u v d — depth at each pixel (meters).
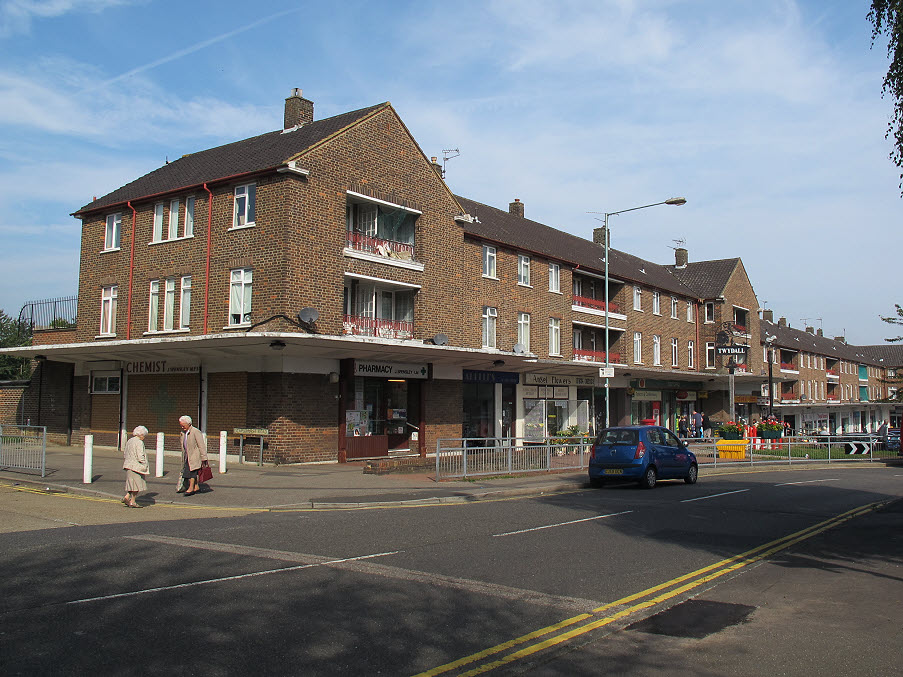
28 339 28.91
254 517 12.48
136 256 25.12
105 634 5.73
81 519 11.81
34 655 5.23
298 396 21.23
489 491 16.42
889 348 100.38
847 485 20.69
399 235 25.08
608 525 11.99
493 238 29.98
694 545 10.38
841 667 5.39
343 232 22.19
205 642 5.59
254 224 21.44
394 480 17.89
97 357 25.42
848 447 34.94
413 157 24.94
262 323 20.67
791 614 6.86
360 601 6.85
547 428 33.72
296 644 5.61
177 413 23.50
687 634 6.18
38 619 6.09
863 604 7.24
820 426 72.81
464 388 29.16
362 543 9.87
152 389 24.48
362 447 22.83
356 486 16.62
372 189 23.22
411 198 24.67
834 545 10.66
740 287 50.97
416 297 24.97
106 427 25.91
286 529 11.00
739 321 52.38
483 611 6.66
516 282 31.62
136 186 27.12
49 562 8.28
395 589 7.34
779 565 9.15
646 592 7.55
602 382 37.62
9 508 12.85
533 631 6.12
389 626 6.12
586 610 6.81
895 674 5.25
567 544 10.09
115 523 11.47
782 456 32.41
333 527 11.26
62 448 25.81
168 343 20.59
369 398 23.86
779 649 5.80
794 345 65.81
